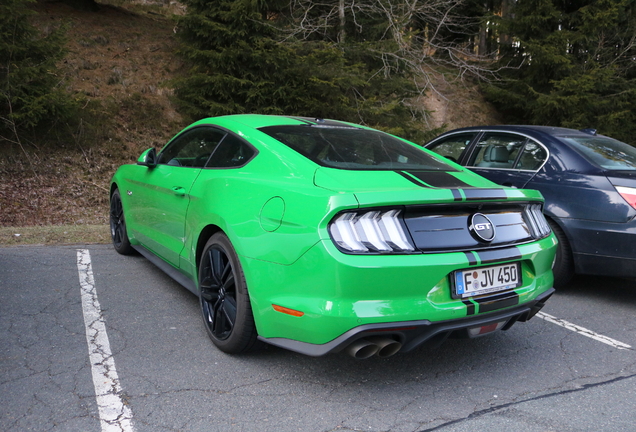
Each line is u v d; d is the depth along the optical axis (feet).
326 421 7.63
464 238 8.45
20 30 30.89
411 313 7.79
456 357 10.27
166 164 13.48
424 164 10.46
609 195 13.64
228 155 11.03
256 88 37.60
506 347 10.90
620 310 13.82
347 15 46.98
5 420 7.28
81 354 9.57
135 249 15.99
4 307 11.85
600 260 13.79
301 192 8.39
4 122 31.32
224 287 9.90
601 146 15.89
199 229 10.59
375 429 7.45
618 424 7.79
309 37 44.52
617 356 10.57
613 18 48.11
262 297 8.64
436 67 59.72
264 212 8.84
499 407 8.23
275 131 10.82
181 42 40.40
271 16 46.03
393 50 42.06
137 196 14.62
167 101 41.65
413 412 7.98
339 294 7.61
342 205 7.70
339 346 7.69
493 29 52.70
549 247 9.76
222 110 37.09
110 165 34.01
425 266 7.86
